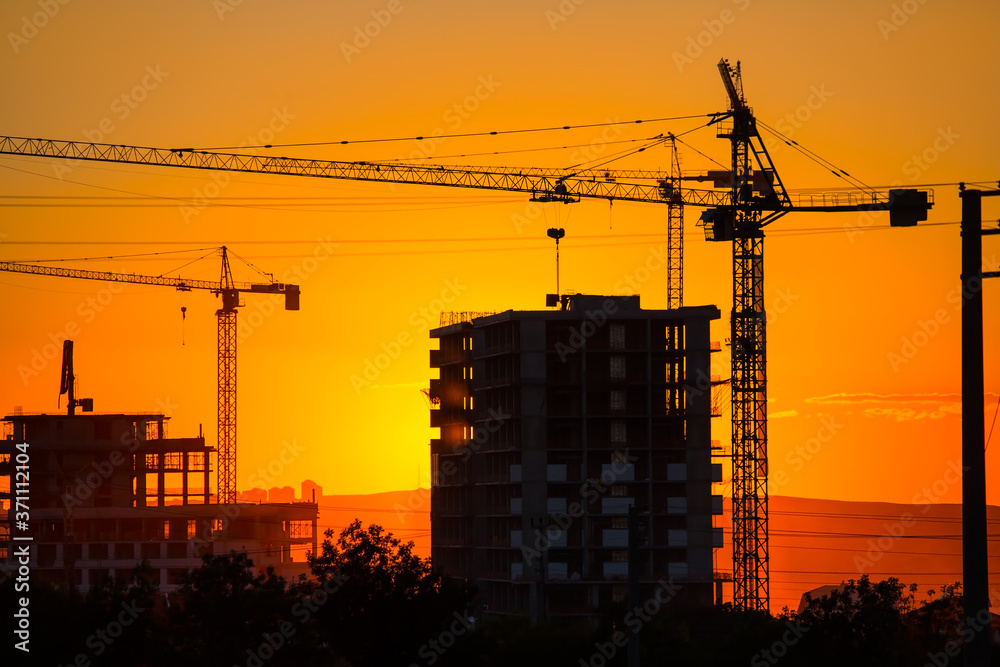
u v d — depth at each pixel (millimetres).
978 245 151125
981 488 147500
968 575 146750
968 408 148875
